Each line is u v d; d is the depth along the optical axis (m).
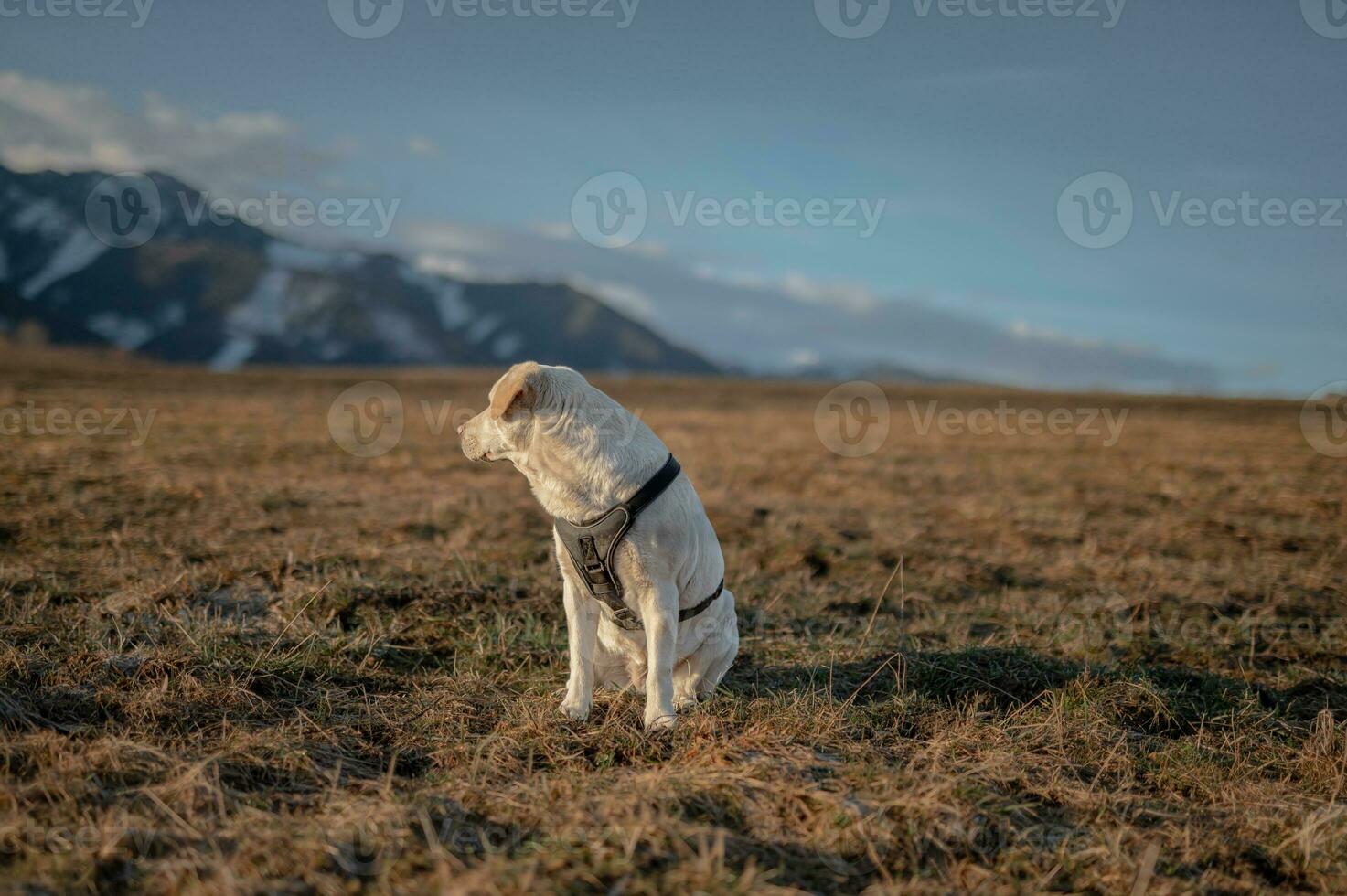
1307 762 4.15
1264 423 30.89
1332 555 9.16
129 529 7.71
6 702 3.76
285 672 4.60
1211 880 3.13
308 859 2.70
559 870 2.63
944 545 9.25
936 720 4.38
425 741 3.98
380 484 11.71
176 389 33.59
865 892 2.79
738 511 10.50
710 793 3.28
